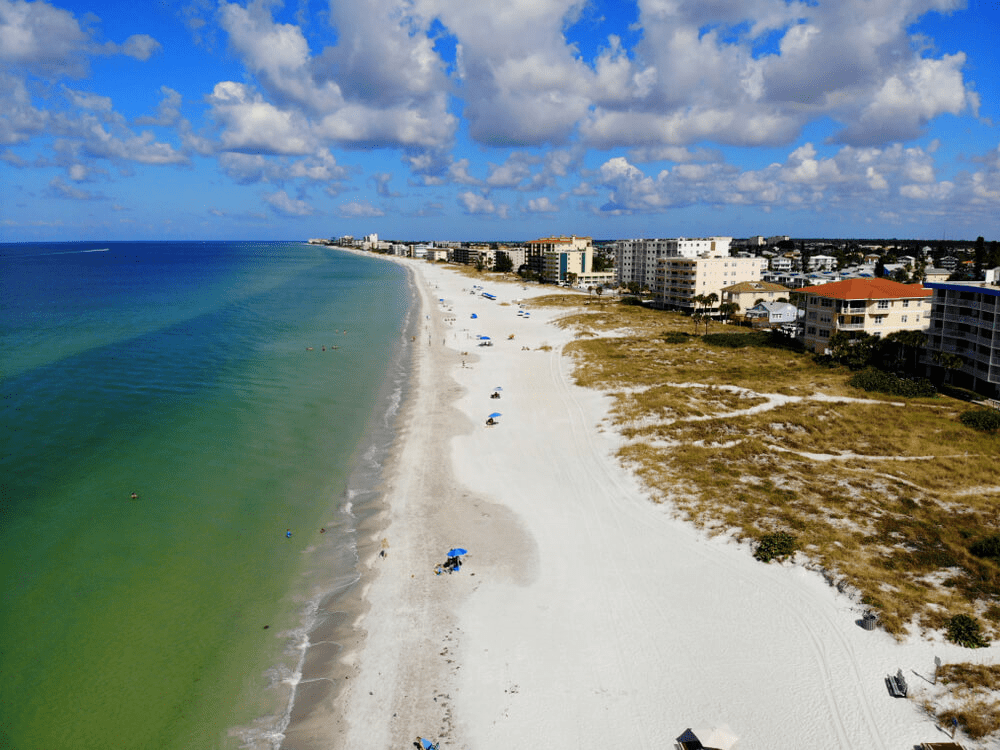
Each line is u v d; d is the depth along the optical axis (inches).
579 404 2918.3
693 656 1252.5
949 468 2116.1
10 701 1116.5
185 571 1534.2
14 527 1680.6
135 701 1135.0
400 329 5172.2
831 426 2517.2
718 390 3004.4
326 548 1674.5
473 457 2311.8
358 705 1147.3
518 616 1391.5
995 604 1350.9
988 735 1024.9
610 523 1786.4
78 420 2534.5
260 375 3430.1
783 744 1040.8
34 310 5708.7
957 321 3085.6
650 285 7623.0
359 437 2512.3
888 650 1236.5
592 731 1080.8
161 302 6584.6
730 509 1806.1
